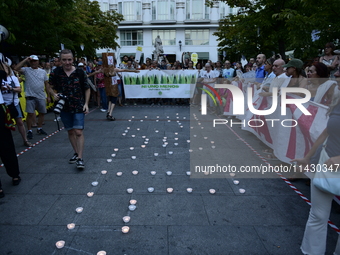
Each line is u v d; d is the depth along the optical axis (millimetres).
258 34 10664
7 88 4242
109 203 3281
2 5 6898
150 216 3010
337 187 1990
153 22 33938
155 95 11156
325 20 7074
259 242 2592
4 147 3551
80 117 4199
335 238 2645
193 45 34625
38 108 6168
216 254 2430
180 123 7703
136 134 6516
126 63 11438
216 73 9414
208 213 3082
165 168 4391
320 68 3658
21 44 9102
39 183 3812
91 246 2521
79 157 4273
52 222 2889
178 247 2512
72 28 11406
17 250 2463
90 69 11805
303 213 3102
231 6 11148
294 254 2434
